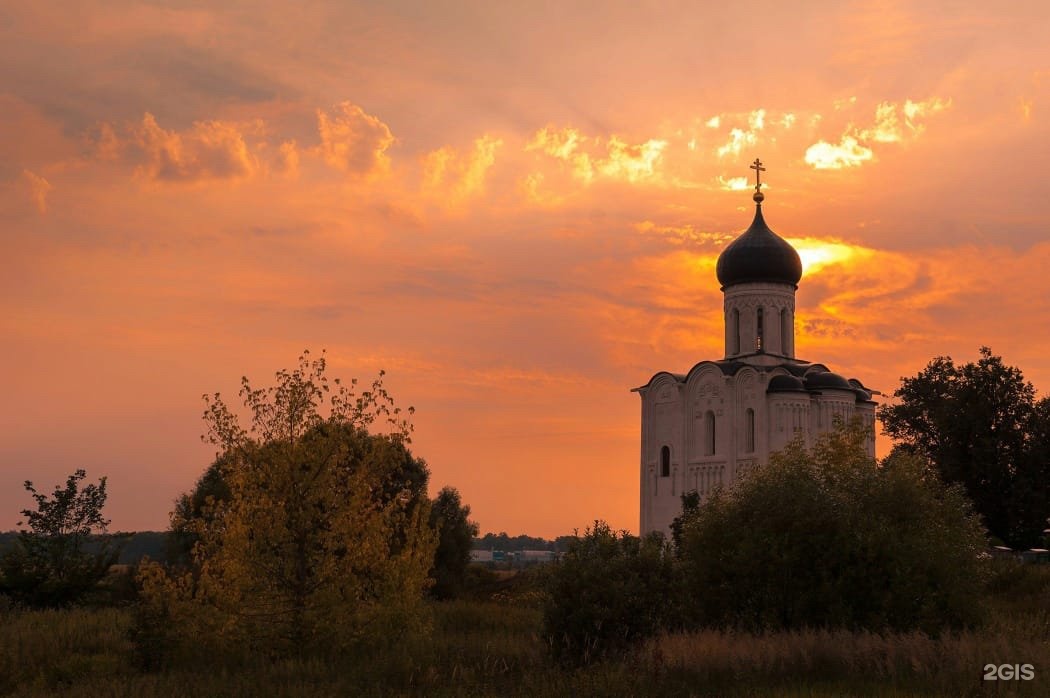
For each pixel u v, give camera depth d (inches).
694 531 1393.9
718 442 3713.1
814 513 1291.8
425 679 1031.0
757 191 3993.6
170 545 2228.1
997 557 2273.6
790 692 895.7
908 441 3201.3
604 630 1171.3
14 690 1068.5
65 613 1668.3
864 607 1240.8
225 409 1263.5
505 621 1624.0
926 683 908.0
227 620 1179.9
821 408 3595.0
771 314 3843.5
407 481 2385.6
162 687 1007.0
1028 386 3014.3
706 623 1257.4
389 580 1242.6
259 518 1219.9
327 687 999.6
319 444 1248.8
